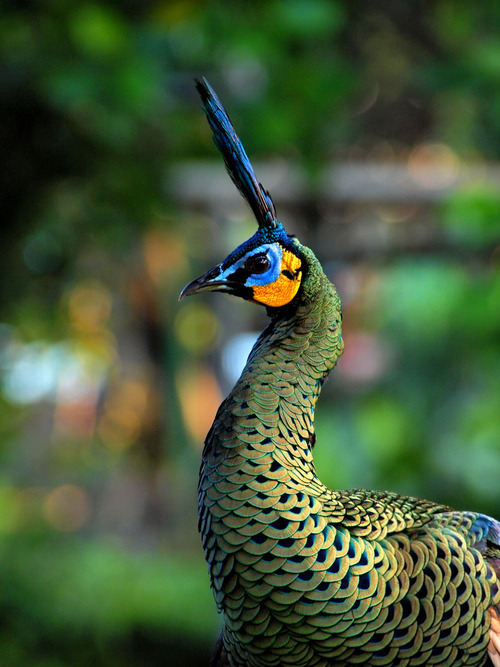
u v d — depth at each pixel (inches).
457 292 367.6
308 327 162.4
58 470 717.9
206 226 480.7
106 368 644.1
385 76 430.9
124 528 705.0
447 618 151.9
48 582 490.0
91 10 310.5
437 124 482.3
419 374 473.7
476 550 160.1
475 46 335.6
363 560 146.7
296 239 165.9
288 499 146.0
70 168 359.3
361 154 487.5
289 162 388.5
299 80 329.7
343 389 495.8
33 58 323.3
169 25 326.0
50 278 426.3
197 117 378.6
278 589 144.9
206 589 543.2
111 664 461.1
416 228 407.8
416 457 441.7
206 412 650.2
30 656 447.2
